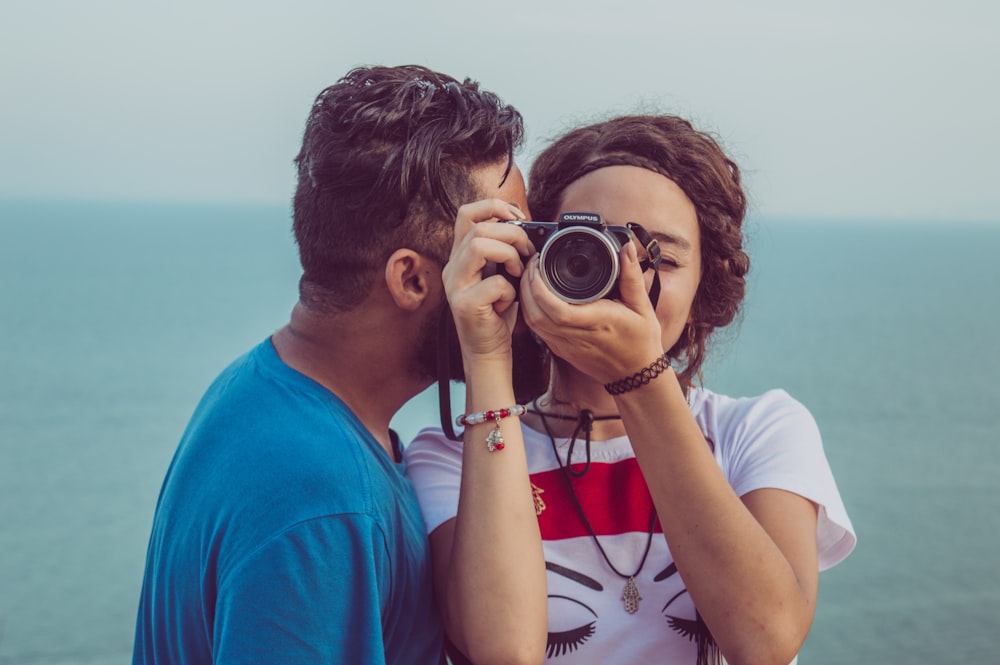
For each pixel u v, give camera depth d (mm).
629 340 1601
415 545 1663
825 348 113250
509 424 1667
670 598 1836
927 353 114188
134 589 41656
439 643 1739
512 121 1749
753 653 1657
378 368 1723
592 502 1907
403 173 1604
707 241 1987
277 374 1662
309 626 1399
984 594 39344
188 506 1550
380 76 1706
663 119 2021
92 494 58500
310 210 1672
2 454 68188
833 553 1953
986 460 66125
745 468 1940
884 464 64438
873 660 32219
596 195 1916
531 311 1616
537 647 1616
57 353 110000
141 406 85500
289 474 1467
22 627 36844
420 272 1663
